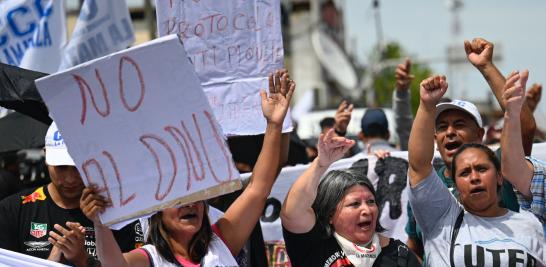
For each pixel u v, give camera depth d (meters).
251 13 4.76
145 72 3.56
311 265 4.20
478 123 5.09
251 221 4.01
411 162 4.30
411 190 4.29
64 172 4.38
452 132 5.07
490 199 4.16
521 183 4.33
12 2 6.70
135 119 3.60
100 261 3.72
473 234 4.16
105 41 6.63
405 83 6.88
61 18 6.74
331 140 3.99
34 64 6.68
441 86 4.23
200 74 4.81
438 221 4.26
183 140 3.62
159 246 3.82
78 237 3.71
